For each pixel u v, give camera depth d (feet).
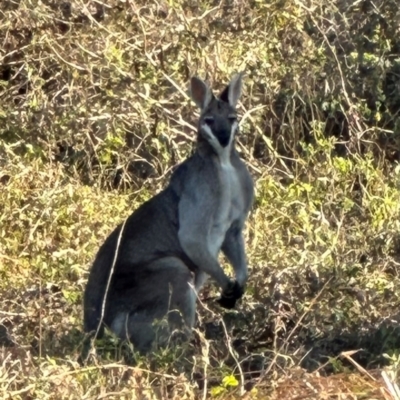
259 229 94.73
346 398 59.21
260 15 111.75
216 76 107.45
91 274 77.30
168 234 75.92
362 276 85.87
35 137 107.24
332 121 112.16
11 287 84.48
